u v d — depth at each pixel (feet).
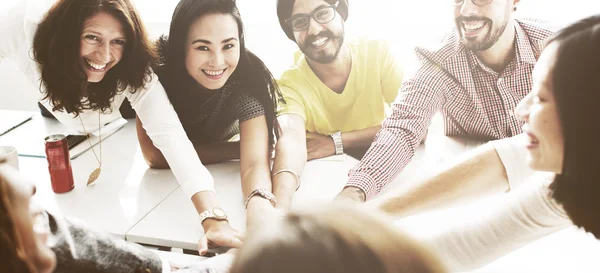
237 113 7.68
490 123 7.33
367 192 6.76
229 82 7.57
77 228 3.41
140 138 7.65
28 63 6.95
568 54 2.69
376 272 1.18
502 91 7.09
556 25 6.73
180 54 7.34
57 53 6.73
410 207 4.02
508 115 7.21
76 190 7.22
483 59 7.00
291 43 7.38
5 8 6.70
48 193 7.13
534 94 2.95
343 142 7.69
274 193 7.06
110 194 7.11
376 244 1.21
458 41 7.02
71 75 6.88
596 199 2.77
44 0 6.62
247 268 1.23
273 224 1.32
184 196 7.04
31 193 2.48
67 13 6.55
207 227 6.09
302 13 7.23
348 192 6.75
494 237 3.43
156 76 7.14
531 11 6.78
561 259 5.35
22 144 8.22
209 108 7.69
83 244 3.38
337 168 7.50
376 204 4.06
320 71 7.47
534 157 3.06
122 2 6.68
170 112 6.98
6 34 6.72
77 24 6.59
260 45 7.44
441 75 7.17
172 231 6.26
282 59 7.47
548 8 6.74
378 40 7.26
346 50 7.34
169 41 7.27
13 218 2.23
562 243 5.61
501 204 3.49
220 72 7.48
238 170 7.79
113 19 6.64
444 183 3.98
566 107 2.72
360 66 7.38
